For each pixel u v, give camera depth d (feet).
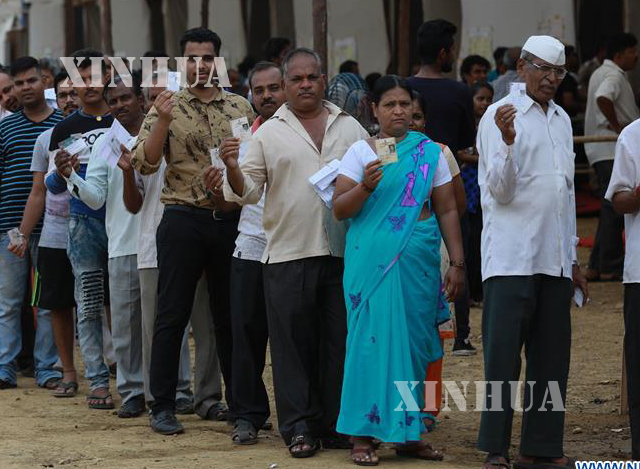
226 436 45.32
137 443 44.16
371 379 39.50
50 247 54.24
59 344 55.42
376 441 41.27
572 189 40.06
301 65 41.88
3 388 57.77
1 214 58.49
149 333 47.98
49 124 59.16
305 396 41.93
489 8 103.81
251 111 46.78
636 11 102.78
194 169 45.29
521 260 38.83
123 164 46.52
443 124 54.60
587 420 48.08
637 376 40.01
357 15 118.83
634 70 102.37
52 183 53.01
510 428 39.42
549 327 39.60
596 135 79.46
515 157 38.68
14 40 175.22
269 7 132.87
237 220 45.80
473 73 85.76
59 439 45.14
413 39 116.16
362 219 40.04
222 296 46.60
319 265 41.86
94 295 52.06
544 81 39.22
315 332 42.47
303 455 41.11
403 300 39.55
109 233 49.96
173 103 44.32
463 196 44.19
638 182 39.70
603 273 79.77
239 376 44.24
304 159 41.88
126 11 155.63
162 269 45.57
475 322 69.77
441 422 48.06
